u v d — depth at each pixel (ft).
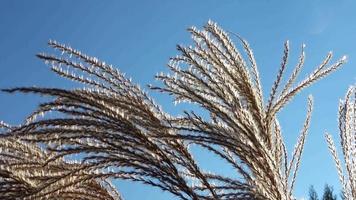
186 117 8.05
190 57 7.94
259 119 8.34
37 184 6.41
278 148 8.64
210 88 7.76
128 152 6.59
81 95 6.63
